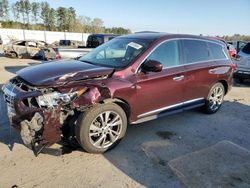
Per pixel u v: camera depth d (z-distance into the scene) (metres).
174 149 4.34
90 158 3.93
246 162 4.04
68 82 3.70
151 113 4.73
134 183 3.40
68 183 3.33
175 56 5.07
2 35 41.31
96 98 3.77
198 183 3.46
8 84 4.03
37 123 3.52
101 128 3.99
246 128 5.48
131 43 4.88
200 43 5.69
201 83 5.61
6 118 5.27
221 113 6.39
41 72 3.96
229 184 3.47
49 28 79.88
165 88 4.81
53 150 3.59
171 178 3.53
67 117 3.83
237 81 11.44
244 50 10.55
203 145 4.55
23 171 3.53
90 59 4.99
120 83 4.09
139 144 4.45
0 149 4.05
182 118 5.84
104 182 3.39
